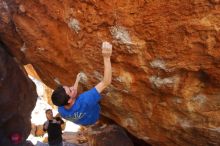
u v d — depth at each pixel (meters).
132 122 6.13
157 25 4.45
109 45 4.21
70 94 4.20
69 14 4.85
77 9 4.74
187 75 4.80
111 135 7.41
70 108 4.25
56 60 5.76
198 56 4.49
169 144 6.09
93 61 5.28
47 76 6.60
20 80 6.99
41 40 5.58
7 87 6.71
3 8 5.64
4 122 7.33
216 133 5.28
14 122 7.43
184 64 4.64
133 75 5.17
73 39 5.16
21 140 7.67
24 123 7.60
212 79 4.67
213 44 4.29
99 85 4.31
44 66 6.25
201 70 4.64
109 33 4.78
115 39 4.80
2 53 6.43
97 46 5.01
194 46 4.41
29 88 7.38
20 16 5.49
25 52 6.18
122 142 7.35
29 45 5.89
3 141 7.50
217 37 4.20
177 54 4.59
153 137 6.11
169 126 5.65
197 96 4.99
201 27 4.22
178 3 4.20
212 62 4.46
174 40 4.48
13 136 7.48
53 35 5.36
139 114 5.82
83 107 4.22
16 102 7.04
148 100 5.48
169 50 4.59
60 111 4.38
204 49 4.38
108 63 4.27
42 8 5.16
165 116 5.52
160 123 5.72
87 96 4.24
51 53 5.70
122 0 4.44
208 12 4.09
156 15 4.38
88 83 5.74
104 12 4.60
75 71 5.71
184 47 4.48
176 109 5.32
